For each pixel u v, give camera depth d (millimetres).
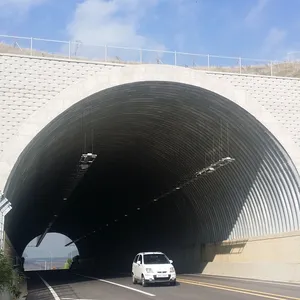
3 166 21281
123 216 59000
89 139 31281
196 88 24656
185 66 25078
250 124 25922
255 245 29219
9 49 23156
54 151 28844
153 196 45062
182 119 28844
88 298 18297
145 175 42062
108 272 49094
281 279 25516
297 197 25734
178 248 43562
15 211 35125
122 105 26141
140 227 55375
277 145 25719
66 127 25453
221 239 34531
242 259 30750
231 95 25016
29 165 25266
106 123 28656
